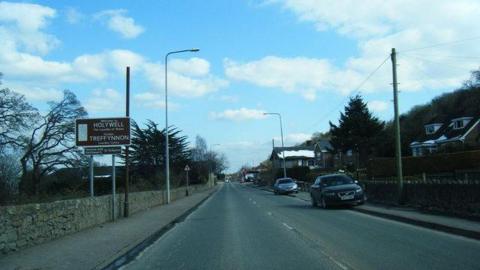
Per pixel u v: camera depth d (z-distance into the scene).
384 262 10.66
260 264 10.99
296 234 16.22
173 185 58.22
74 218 17.41
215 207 33.75
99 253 12.77
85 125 21.89
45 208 14.88
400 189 24.92
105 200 21.66
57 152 58.72
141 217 24.28
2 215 12.31
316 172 76.44
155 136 80.44
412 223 18.22
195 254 12.80
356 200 26.77
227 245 14.26
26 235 13.59
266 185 101.56
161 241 15.84
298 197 44.31
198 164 111.19
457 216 18.53
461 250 11.91
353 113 79.19
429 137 77.06
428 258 10.94
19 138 52.72
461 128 70.19
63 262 11.46
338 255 11.80
